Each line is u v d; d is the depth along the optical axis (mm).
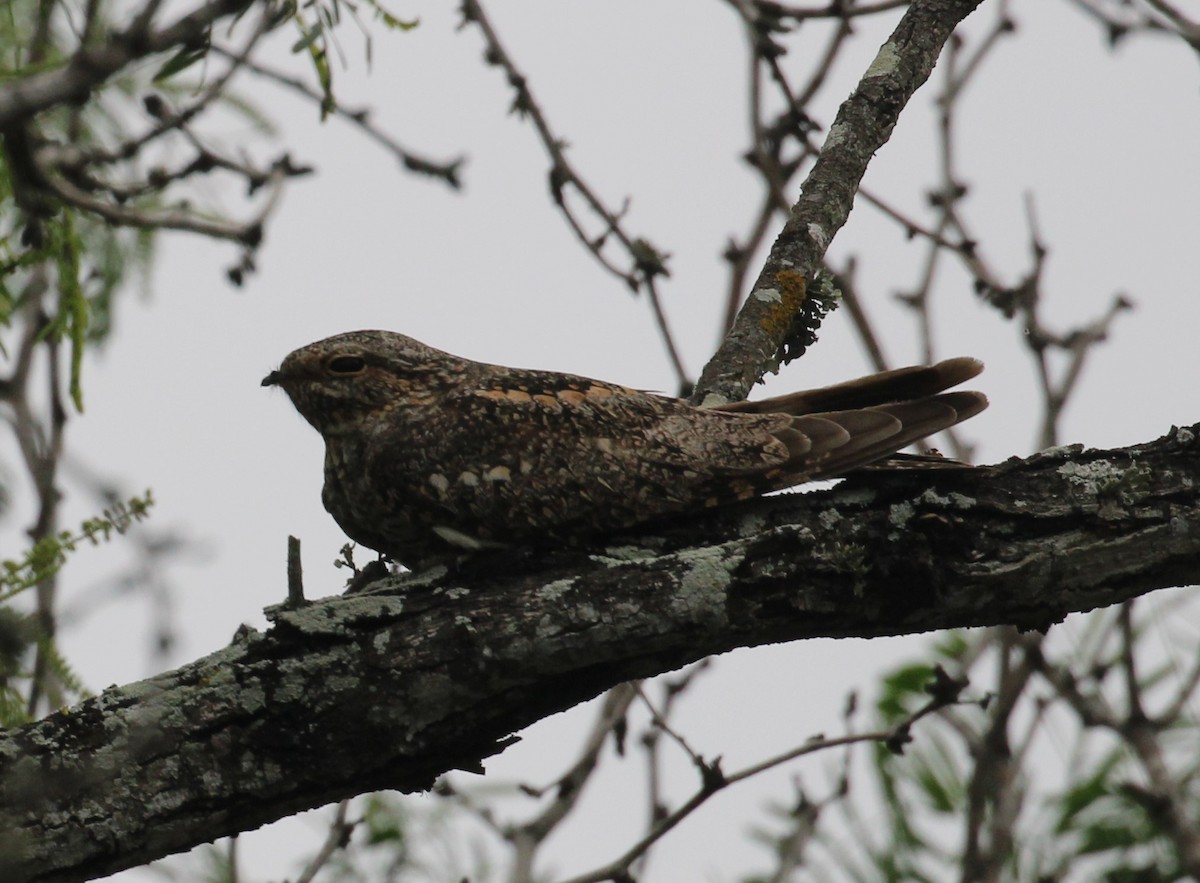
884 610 6531
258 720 6445
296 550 6613
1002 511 6547
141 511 6215
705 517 7699
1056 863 9688
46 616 6922
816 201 8719
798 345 8680
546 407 7828
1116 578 6484
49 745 6348
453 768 6688
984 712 10547
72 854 6262
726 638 6555
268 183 7367
